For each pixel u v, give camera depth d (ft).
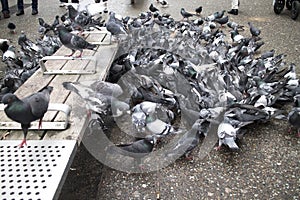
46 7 21.98
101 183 6.61
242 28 16.89
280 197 6.24
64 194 6.18
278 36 15.94
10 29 16.38
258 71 10.69
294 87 9.51
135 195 6.35
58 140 4.98
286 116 8.71
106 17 18.20
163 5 22.26
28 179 4.11
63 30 8.69
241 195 6.31
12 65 11.00
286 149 7.70
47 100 5.02
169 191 6.45
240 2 23.65
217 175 6.88
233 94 9.26
